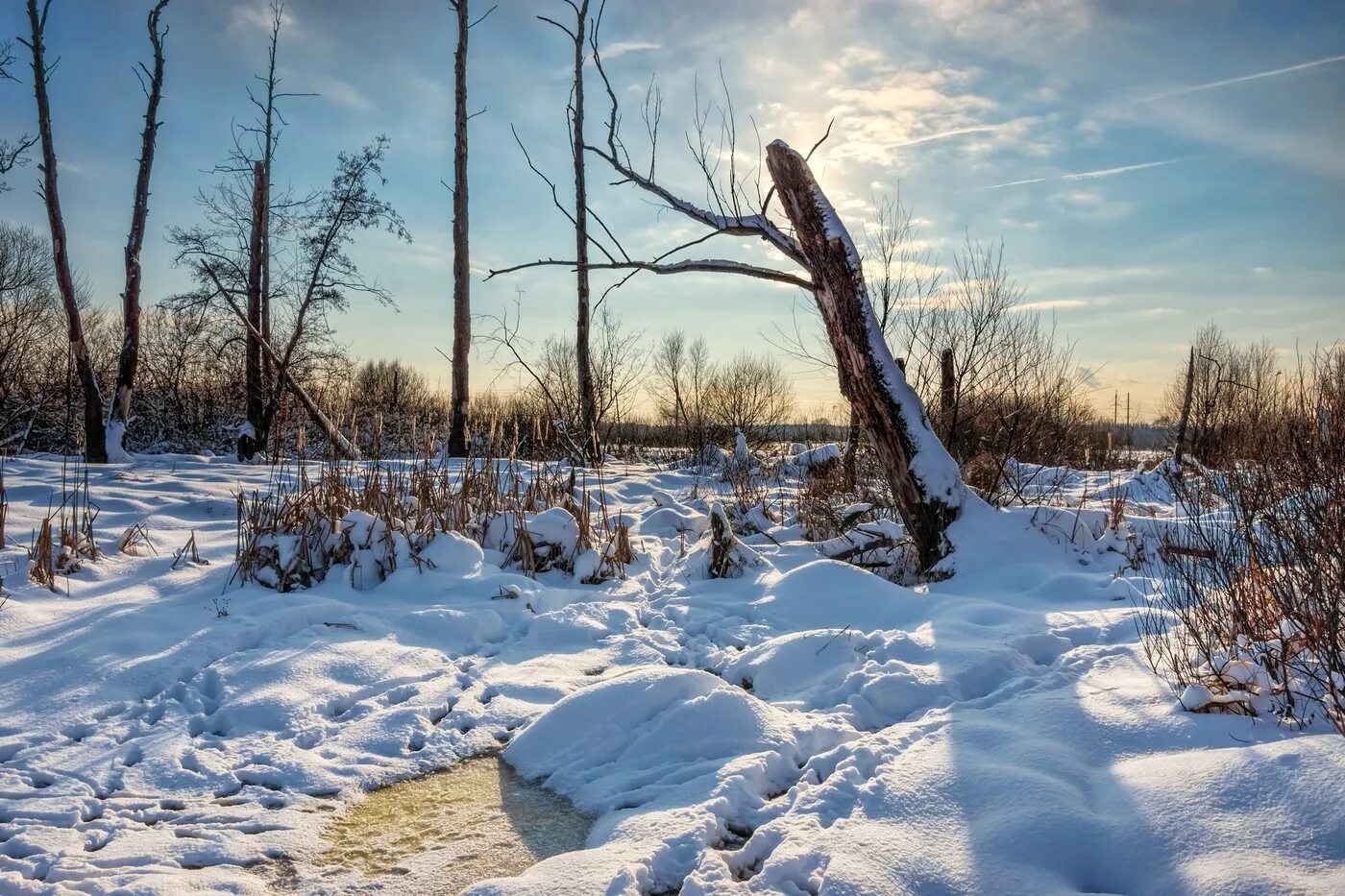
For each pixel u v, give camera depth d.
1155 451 18.31
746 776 3.54
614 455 18.55
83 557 6.80
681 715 4.09
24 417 18.58
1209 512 7.38
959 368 10.27
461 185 15.62
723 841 3.20
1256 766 3.17
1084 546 7.53
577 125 15.98
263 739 4.21
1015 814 3.09
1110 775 3.42
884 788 3.35
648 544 8.67
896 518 9.05
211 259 16.75
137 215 14.74
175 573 6.72
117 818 3.43
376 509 7.41
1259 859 2.74
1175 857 2.83
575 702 4.28
